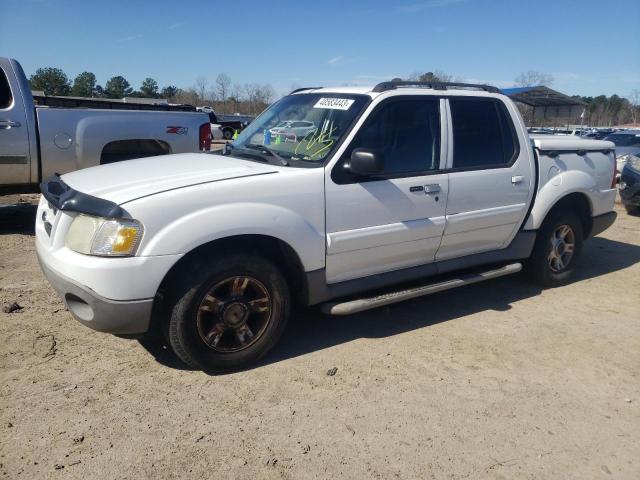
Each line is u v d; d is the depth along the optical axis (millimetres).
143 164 4105
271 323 3748
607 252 7352
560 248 5668
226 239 3547
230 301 3525
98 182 3625
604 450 3055
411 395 3504
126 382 3496
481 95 4785
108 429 3012
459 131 4566
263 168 3805
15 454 2773
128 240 3186
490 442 3072
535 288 5672
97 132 7008
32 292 4914
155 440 2941
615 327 4730
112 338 4086
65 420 3068
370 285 4195
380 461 2871
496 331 4543
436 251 4551
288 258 3816
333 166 3854
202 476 2697
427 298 5266
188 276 3377
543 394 3594
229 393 3432
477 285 5699
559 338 4461
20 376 3498
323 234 3828
